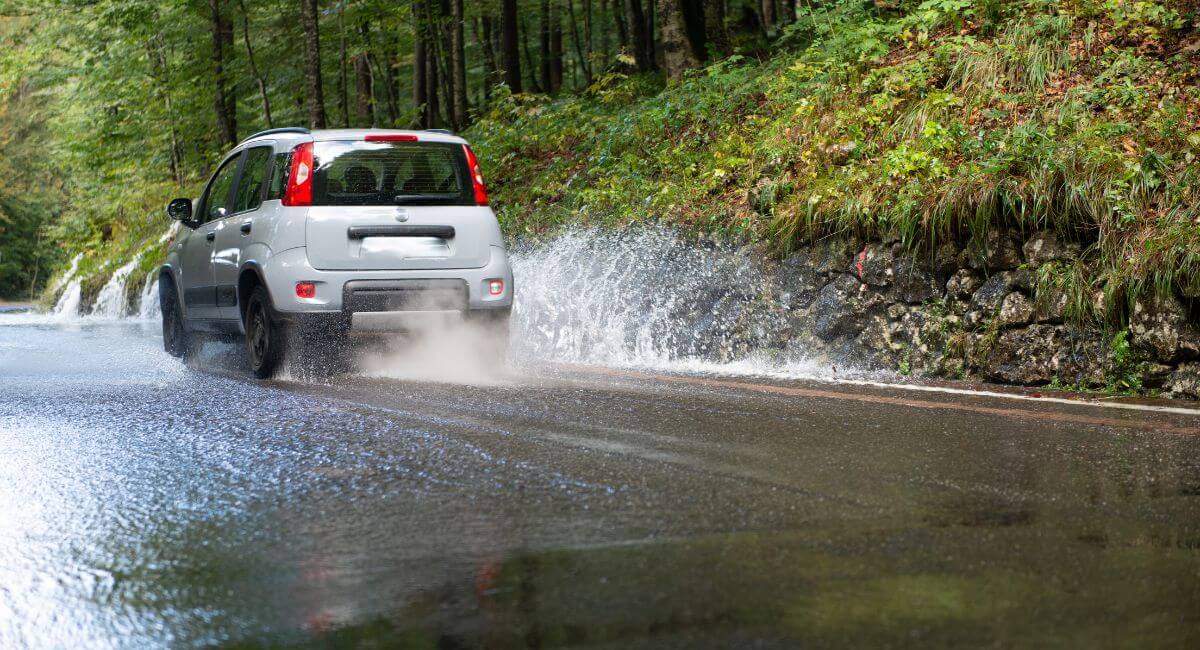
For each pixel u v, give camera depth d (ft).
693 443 18.86
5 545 12.87
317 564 11.91
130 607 10.61
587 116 55.06
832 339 30.83
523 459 17.53
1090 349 26.08
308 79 65.31
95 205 98.27
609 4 109.09
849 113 36.55
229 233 31.19
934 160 30.37
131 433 20.53
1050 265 26.76
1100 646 9.16
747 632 9.55
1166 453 17.80
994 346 27.58
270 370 29.09
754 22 75.72
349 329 28.40
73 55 87.97
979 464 16.92
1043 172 27.43
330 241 28.19
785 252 32.09
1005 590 10.64
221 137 77.41
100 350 40.45
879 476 16.05
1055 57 35.81
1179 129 29.53
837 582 10.93
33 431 20.86
